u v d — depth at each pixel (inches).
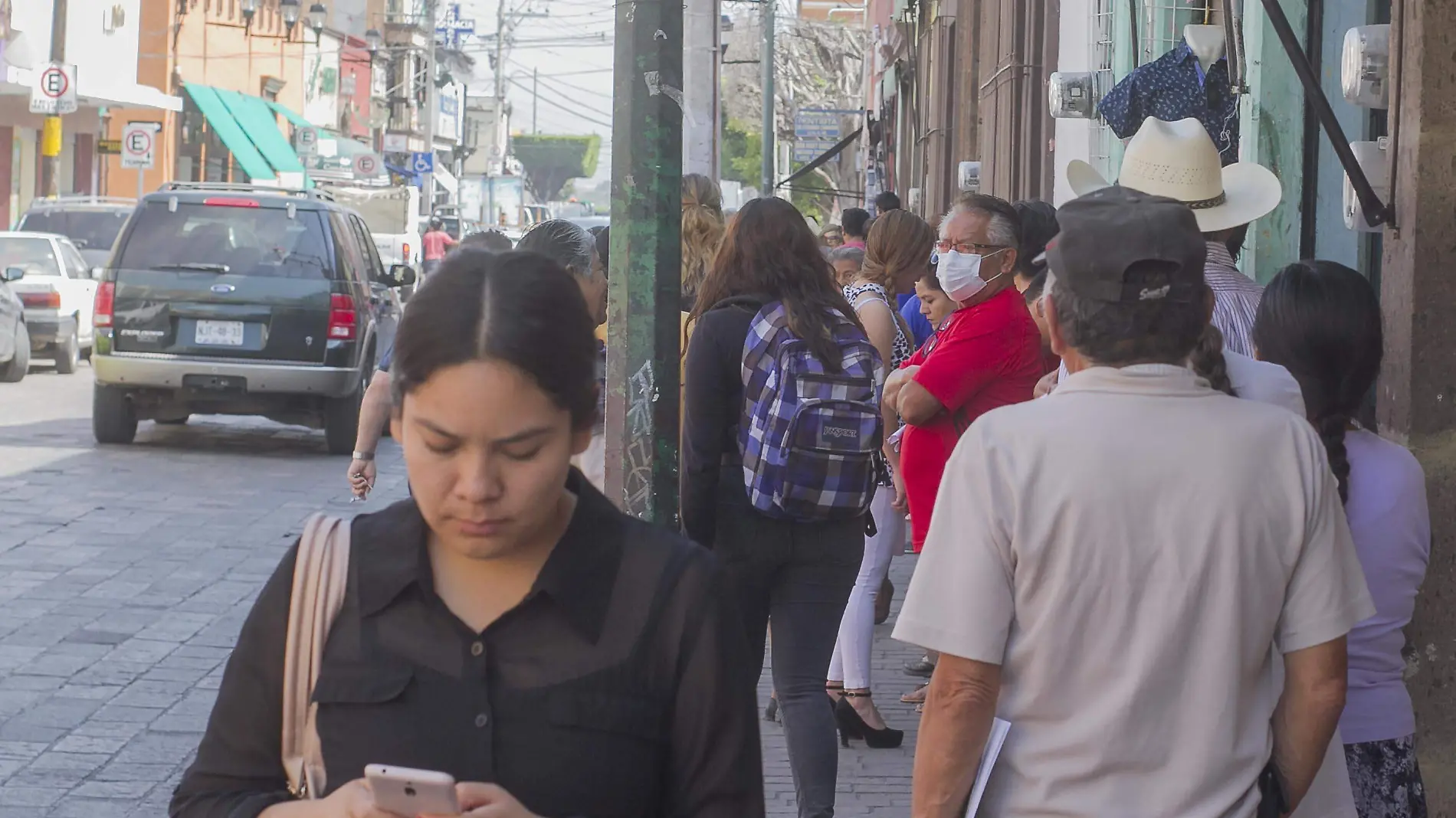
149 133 1235.9
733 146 2625.5
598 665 81.2
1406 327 178.9
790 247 193.2
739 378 190.7
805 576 193.5
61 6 1316.4
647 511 154.9
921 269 272.2
